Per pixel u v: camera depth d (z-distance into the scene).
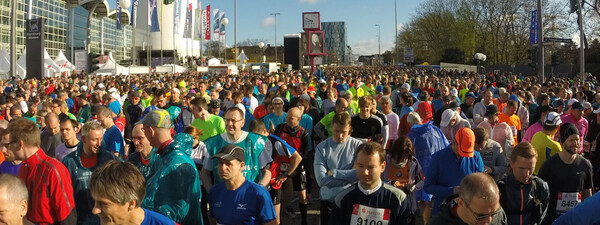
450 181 4.68
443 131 7.07
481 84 20.72
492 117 6.75
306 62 75.75
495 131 6.73
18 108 8.45
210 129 6.54
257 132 5.57
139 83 22.23
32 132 3.62
